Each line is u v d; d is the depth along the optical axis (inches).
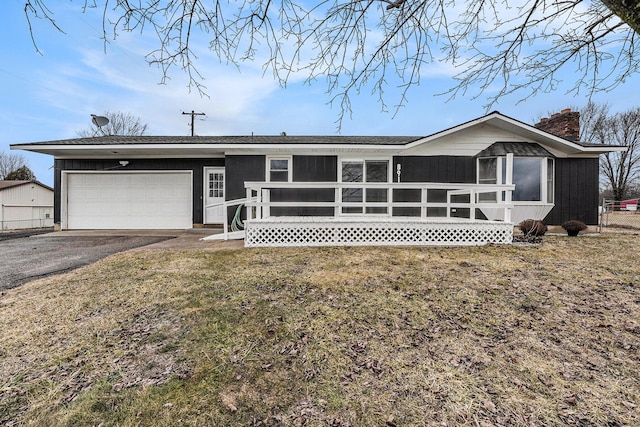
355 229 268.5
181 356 98.0
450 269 188.5
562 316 124.7
